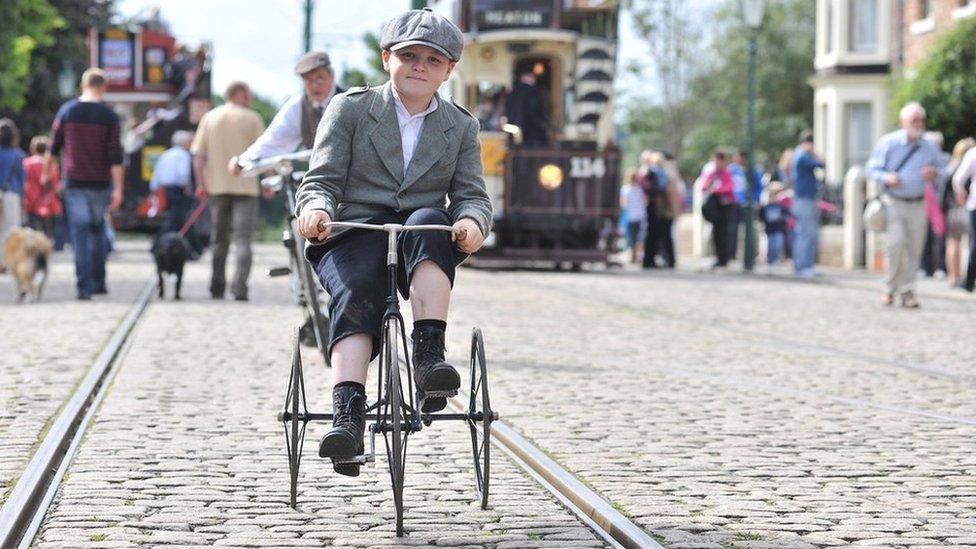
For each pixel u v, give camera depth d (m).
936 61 28.20
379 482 6.68
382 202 5.85
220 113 16.64
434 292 5.61
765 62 69.88
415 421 5.79
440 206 5.98
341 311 5.62
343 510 6.09
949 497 6.42
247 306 16.19
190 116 31.17
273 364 10.93
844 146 41.88
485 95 25.86
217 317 14.73
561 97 26.02
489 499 6.34
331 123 5.85
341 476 6.78
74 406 8.66
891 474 6.94
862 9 41.56
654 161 28.20
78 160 16.73
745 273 26.47
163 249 16.91
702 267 28.27
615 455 7.34
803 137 24.86
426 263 5.64
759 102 68.12
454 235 5.69
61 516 5.82
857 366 11.46
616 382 10.23
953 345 13.19
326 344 10.67
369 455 5.64
